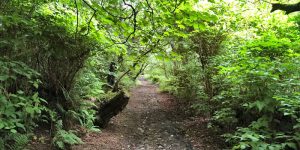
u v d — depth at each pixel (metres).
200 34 8.05
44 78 5.84
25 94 5.25
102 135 6.99
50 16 5.08
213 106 7.73
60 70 5.81
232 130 6.38
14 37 4.77
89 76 7.50
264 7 8.30
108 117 7.57
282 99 4.70
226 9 7.88
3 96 4.02
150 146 6.66
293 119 4.95
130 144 6.76
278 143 4.73
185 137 7.20
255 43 5.88
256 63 5.33
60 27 5.05
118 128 7.93
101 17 3.62
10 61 4.47
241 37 8.28
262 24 8.15
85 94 7.39
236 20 8.02
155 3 3.60
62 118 6.02
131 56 4.47
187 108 10.06
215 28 7.93
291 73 5.36
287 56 5.70
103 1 3.74
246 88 5.89
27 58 5.25
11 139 4.57
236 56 6.61
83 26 4.76
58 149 5.28
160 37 3.98
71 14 5.18
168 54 4.29
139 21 3.67
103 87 10.62
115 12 3.50
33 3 4.96
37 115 5.41
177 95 11.42
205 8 7.37
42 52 5.34
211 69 8.06
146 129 8.12
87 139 6.43
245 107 5.81
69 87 6.05
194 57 8.98
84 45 5.38
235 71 5.63
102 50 5.59
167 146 6.62
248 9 8.41
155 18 3.62
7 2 4.70
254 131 5.04
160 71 19.56
